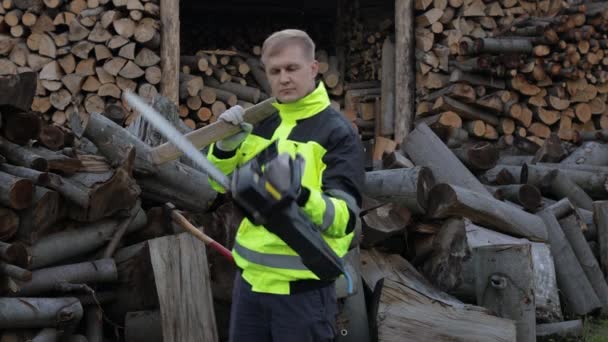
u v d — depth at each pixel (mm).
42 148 4180
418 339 3965
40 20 6918
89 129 4277
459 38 7520
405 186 4793
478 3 7566
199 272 3971
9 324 3543
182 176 4477
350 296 4035
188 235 3986
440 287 4691
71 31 6887
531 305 4156
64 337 3797
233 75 8156
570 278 5082
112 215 4219
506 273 4199
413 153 5734
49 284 3816
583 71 7375
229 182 2195
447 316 4000
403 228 4672
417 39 7625
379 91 8367
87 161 4211
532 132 7398
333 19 10859
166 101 4867
